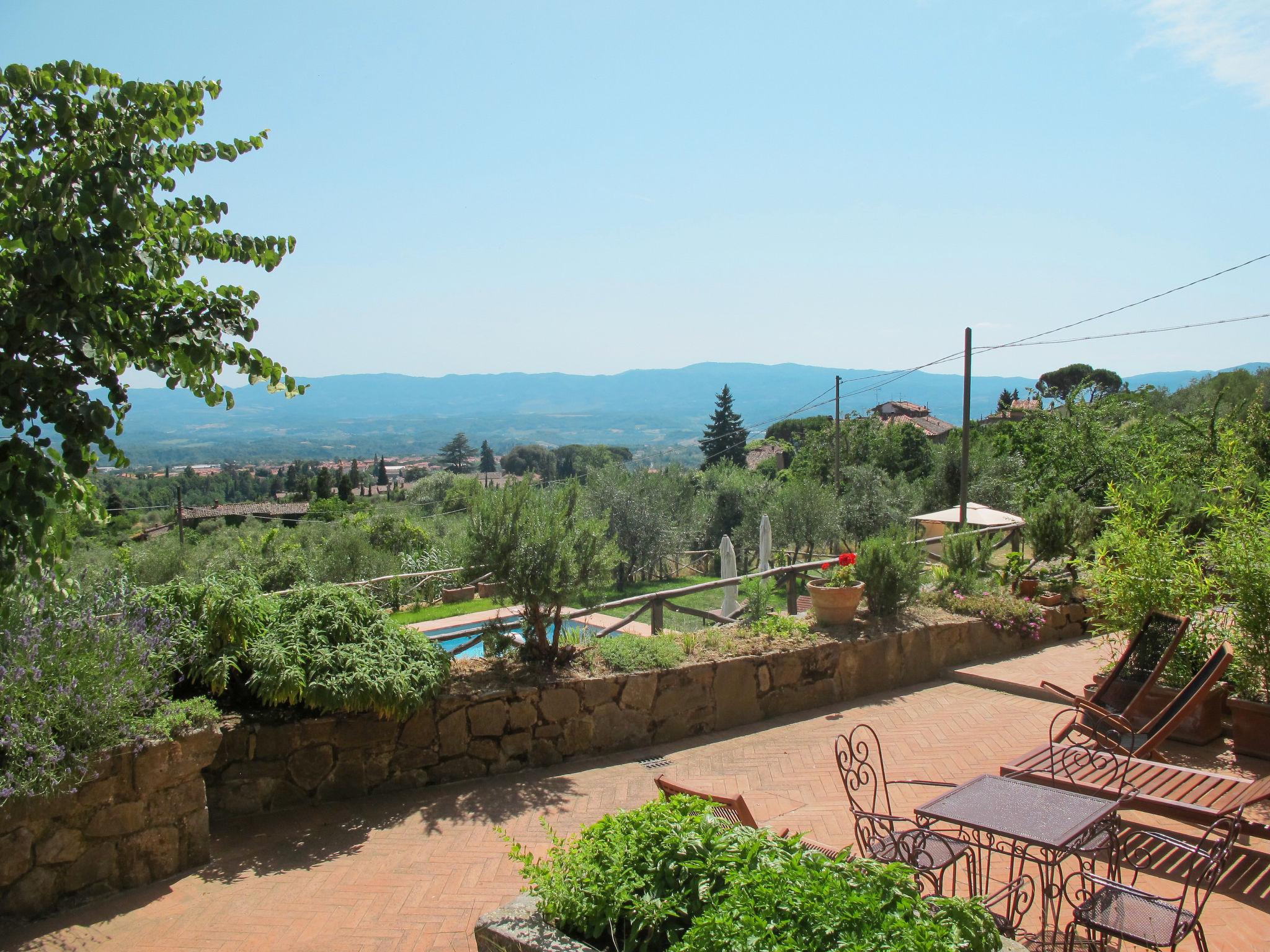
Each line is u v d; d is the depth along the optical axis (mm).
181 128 3322
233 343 3531
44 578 3578
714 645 8344
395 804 6305
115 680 5035
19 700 4703
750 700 8016
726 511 28281
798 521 23156
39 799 4609
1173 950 3260
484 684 7012
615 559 7734
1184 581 7160
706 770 6820
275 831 5844
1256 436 14023
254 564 19250
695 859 3154
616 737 7379
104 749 4867
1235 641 6641
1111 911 3506
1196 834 5090
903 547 9508
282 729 6195
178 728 5211
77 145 3113
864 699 8508
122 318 3234
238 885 5000
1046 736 7027
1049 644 9953
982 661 9352
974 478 24281
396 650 6543
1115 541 7922
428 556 21578
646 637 8109
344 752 6383
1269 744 6250
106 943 4352
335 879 5055
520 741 6977
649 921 2951
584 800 6312
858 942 2605
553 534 7434
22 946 4332
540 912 3230
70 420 2992
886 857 3998
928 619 9266
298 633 6316
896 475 30734
